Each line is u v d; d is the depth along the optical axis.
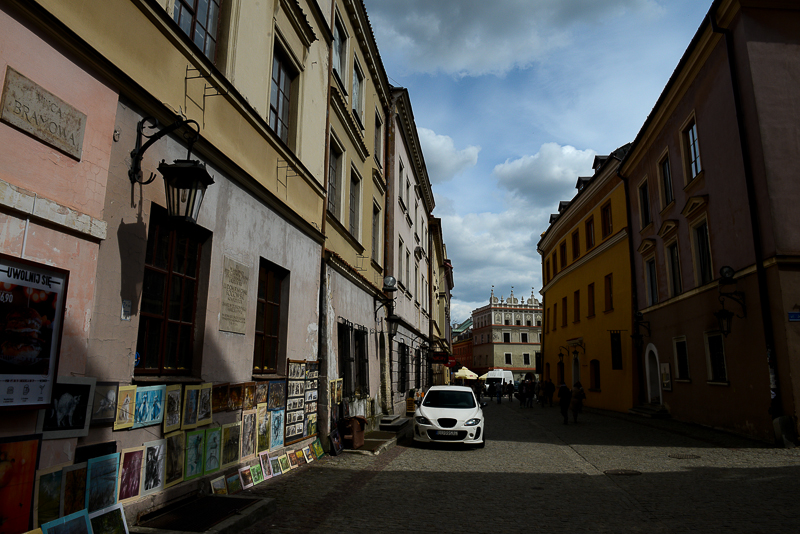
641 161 22.30
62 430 4.09
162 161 5.25
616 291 25.05
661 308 20.02
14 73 3.77
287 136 9.77
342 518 5.80
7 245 3.68
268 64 8.46
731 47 14.21
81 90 4.40
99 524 4.38
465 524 5.70
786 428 11.88
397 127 22.12
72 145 4.28
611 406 25.12
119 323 4.79
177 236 6.03
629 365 23.12
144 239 5.18
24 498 3.73
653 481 8.34
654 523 5.81
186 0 6.42
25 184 3.84
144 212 5.19
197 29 6.68
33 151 3.93
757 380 13.18
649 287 21.78
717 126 15.16
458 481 8.28
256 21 8.05
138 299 5.07
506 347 77.25
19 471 3.70
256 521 5.45
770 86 13.32
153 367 5.50
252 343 7.57
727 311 14.36
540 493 7.42
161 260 5.71
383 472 8.91
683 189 17.75
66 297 4.14
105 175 4.65
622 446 12.83
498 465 10.02
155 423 5.29
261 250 8.00
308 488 7.27
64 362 4.13
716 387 15.49
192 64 6.21
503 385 50.03
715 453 11.33
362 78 16.22
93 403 4.43
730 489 7.64
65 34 4.16
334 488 7.36
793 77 13.38
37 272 3.89
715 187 15.35
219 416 6.56
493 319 77.94
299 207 9.87
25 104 3.85
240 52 7.51
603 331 26.62
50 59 4.09
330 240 12.11
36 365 3.84
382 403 16.72
